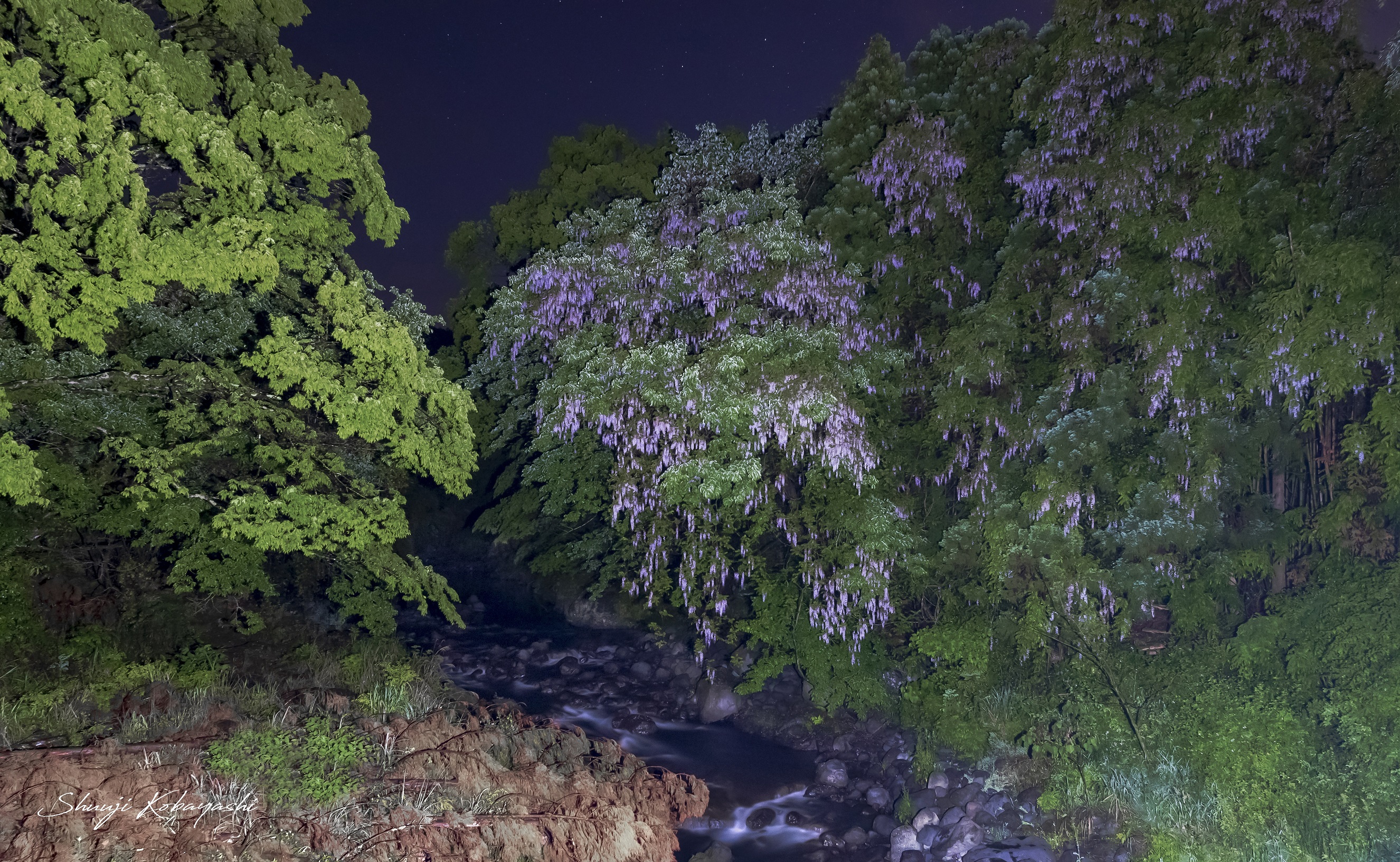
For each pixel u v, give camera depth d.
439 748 9.28
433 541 28.31
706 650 17.22
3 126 7.74
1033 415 12.64
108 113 7.28
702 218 13.72
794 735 14.60
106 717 8.79
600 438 14.95
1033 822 10.71
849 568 12.89
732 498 12.34
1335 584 10.80
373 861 7.31
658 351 11.96
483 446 19.70
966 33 15.89
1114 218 12.19
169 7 9.71
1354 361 10.06
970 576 13.59
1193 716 10.76
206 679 10.22
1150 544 11.60
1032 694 12.77
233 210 8.83
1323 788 9.48
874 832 11.52
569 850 8.81
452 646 19.70
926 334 14.65
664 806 11.31
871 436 14.13
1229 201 11.28
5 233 8.39
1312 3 11.50
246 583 10.98
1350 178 10.80
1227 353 11.80
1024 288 13.26
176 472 9.29
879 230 14.53
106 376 9.47
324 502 9.63
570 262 13.13
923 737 13.05
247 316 10.91
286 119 9.16
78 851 6.27
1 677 9.11
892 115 15.08
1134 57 12.59
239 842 6.89
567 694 16.64
